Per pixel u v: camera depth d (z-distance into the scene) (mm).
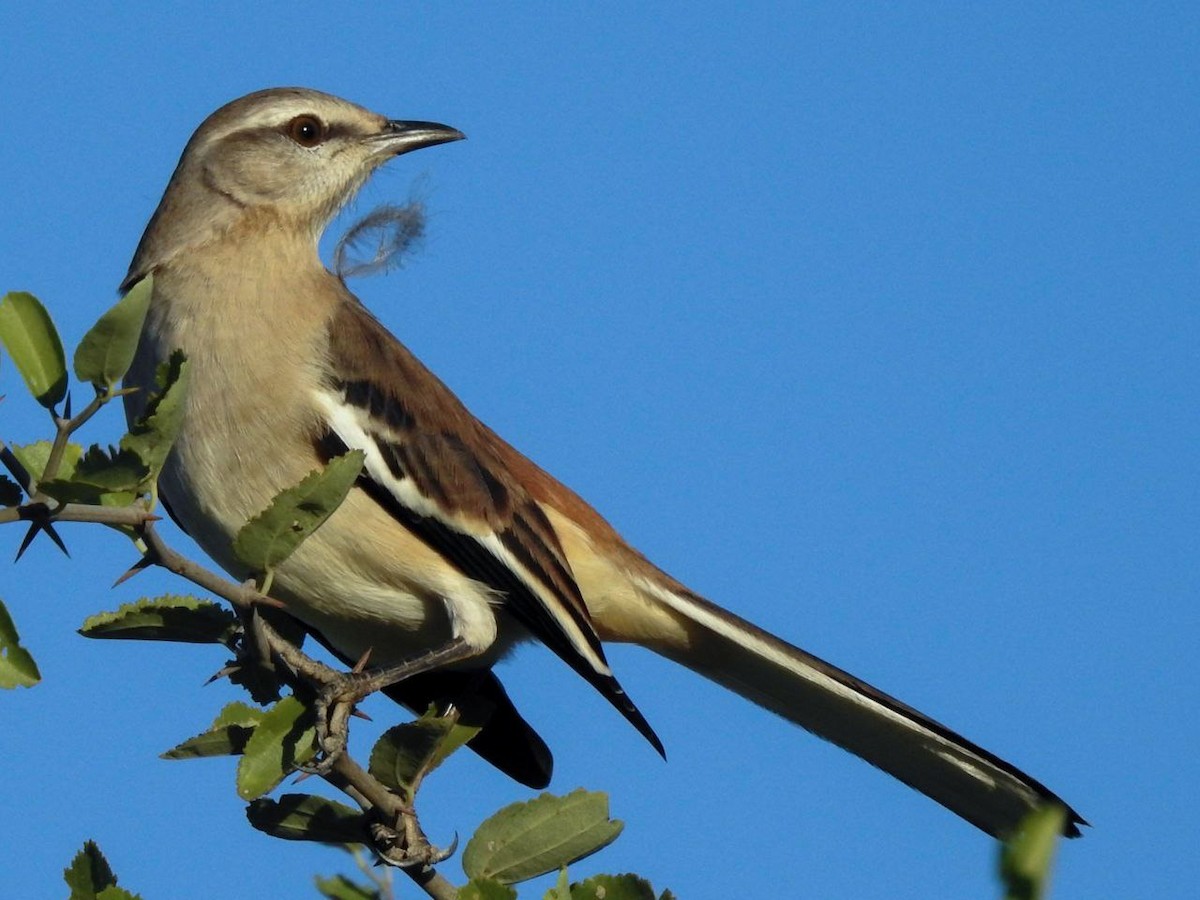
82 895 7457
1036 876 4938
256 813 8344
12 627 6684
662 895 7520
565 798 8320
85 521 6961
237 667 8297
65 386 6957
